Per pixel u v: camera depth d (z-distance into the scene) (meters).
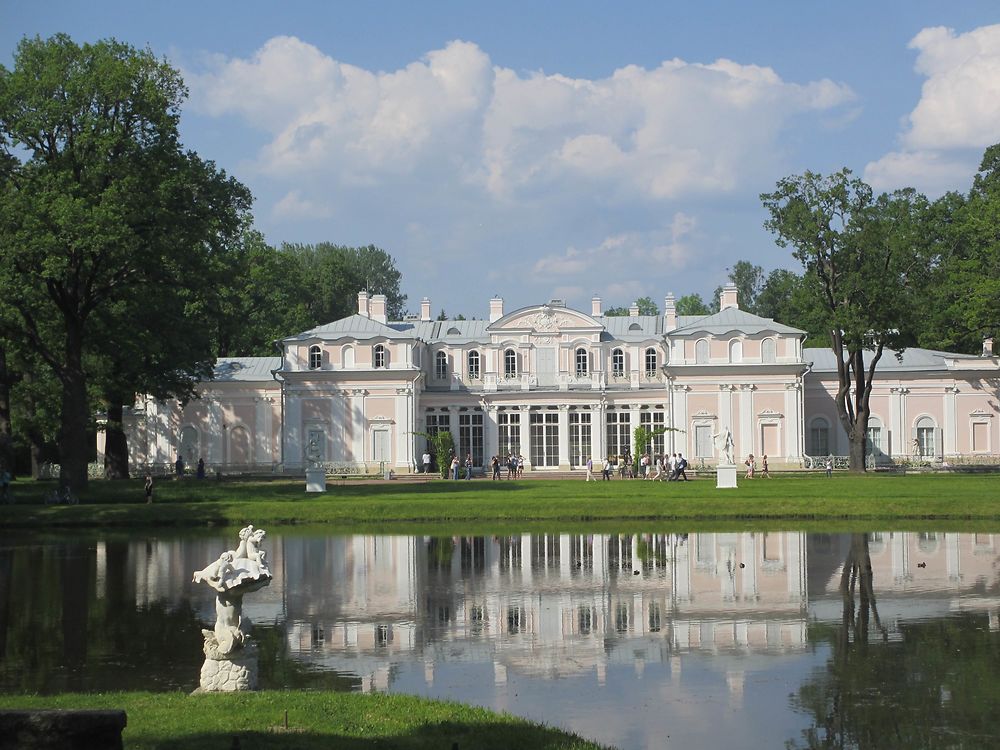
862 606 26.84
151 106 52.91
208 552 38.06
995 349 89.88
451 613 26.56
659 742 16.66
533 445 90.94
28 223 49.28
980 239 75.38
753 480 66.38
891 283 71.56
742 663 21.38
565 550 37.94
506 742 14.57
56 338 60.47
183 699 16.67
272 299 109.75
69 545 40.34
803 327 113.81
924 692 19.17
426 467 87.31
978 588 29.09
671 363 86.19
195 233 55.12
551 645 23.05
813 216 72.12
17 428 77.88
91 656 22.11
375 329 89.12
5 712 11.33
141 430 91.31
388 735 14.59
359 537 42.59
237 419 90.38
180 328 61.66
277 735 14.33
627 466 79.88
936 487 56.25
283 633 24.38
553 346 92.19
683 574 32.12
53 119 51.19
